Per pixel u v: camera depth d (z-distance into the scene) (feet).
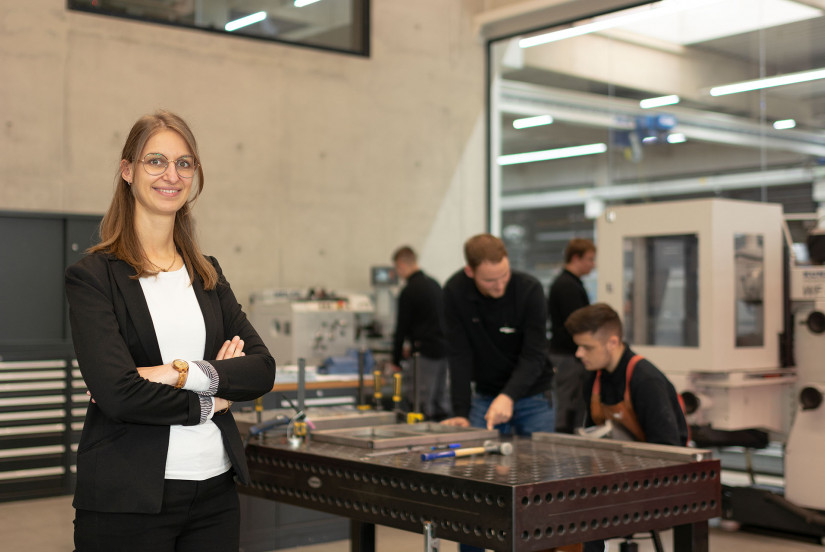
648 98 22.12
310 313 19.17
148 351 5.84
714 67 20.79
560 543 6.58
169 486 5.72
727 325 14.40
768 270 14.99
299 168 22.41
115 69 19.58
